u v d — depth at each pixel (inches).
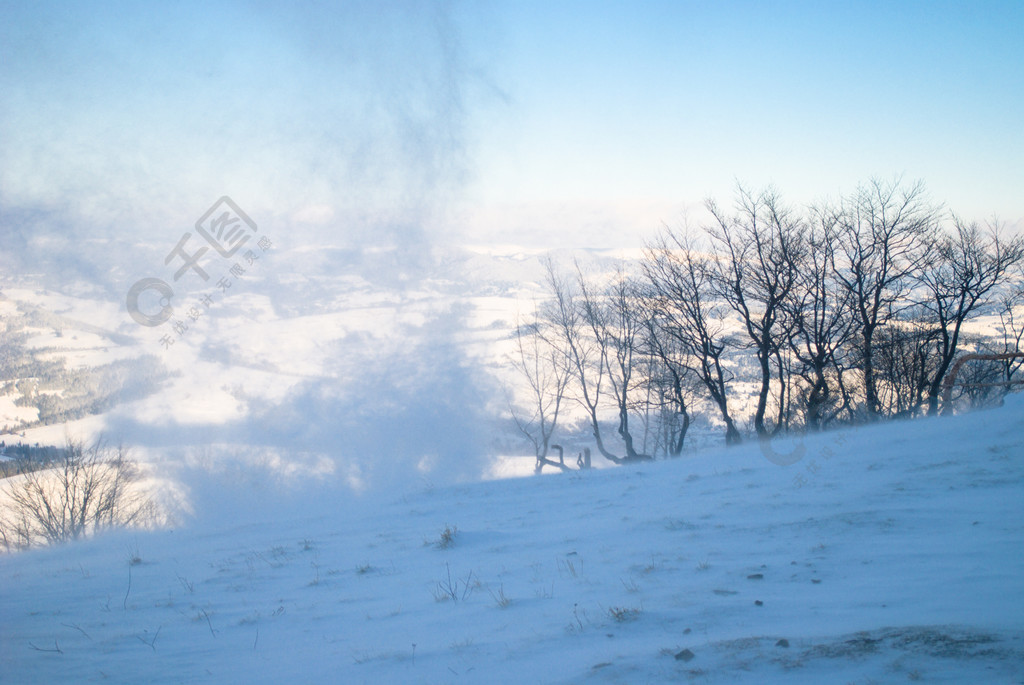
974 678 129.8
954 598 192.4
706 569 266.4
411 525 491.8
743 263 981.8
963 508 309.1
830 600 207.0
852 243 1031.0
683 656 165.6
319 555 409.7
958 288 1063.0
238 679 201.5
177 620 285.6
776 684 140.7
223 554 452.8
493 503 555.5
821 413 1003.9
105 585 378.9
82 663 226.5
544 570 302.4
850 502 351.9
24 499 925.8
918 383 1170.0
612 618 214.8
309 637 243.3
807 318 994.1
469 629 227.3
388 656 207.6
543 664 180.7
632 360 1228.5
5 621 299.4
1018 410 515.8
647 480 567.8
